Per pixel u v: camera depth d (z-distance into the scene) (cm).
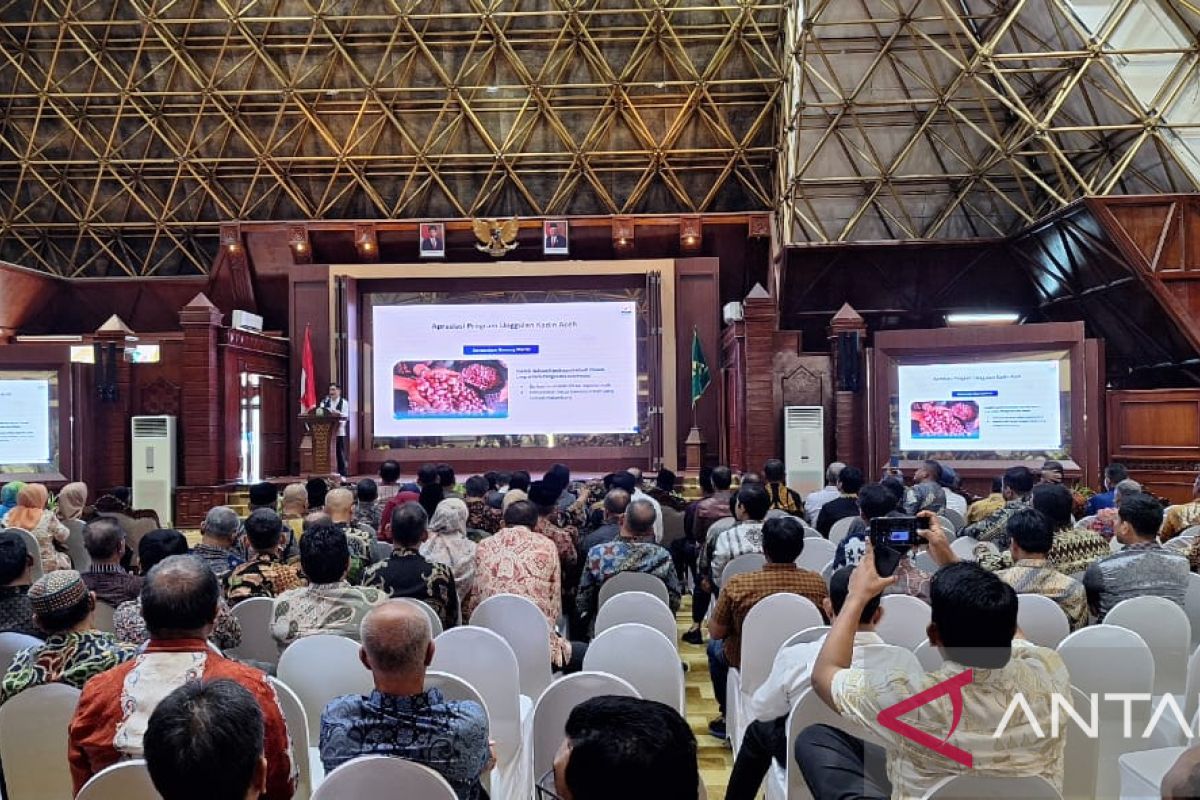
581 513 642
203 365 1141
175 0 1311
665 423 1319
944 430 1029
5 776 240
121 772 177
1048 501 406
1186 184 979
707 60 1359
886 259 1236
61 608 247
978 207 1222
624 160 1417
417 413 1330
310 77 1386
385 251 1430
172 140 1431
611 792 111
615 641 294
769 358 1116
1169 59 950
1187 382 1054
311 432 1181
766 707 253
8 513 575
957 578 171
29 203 1474
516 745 295
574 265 1345
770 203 1410
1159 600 305
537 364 1327
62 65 1379
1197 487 534
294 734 240
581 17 1334
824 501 733
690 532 634
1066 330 969
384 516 581
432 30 1352
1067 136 1096
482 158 1422
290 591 318
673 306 1332
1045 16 1004
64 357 1139
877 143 1197
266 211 1484
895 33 1111
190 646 212
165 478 1107
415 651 199
